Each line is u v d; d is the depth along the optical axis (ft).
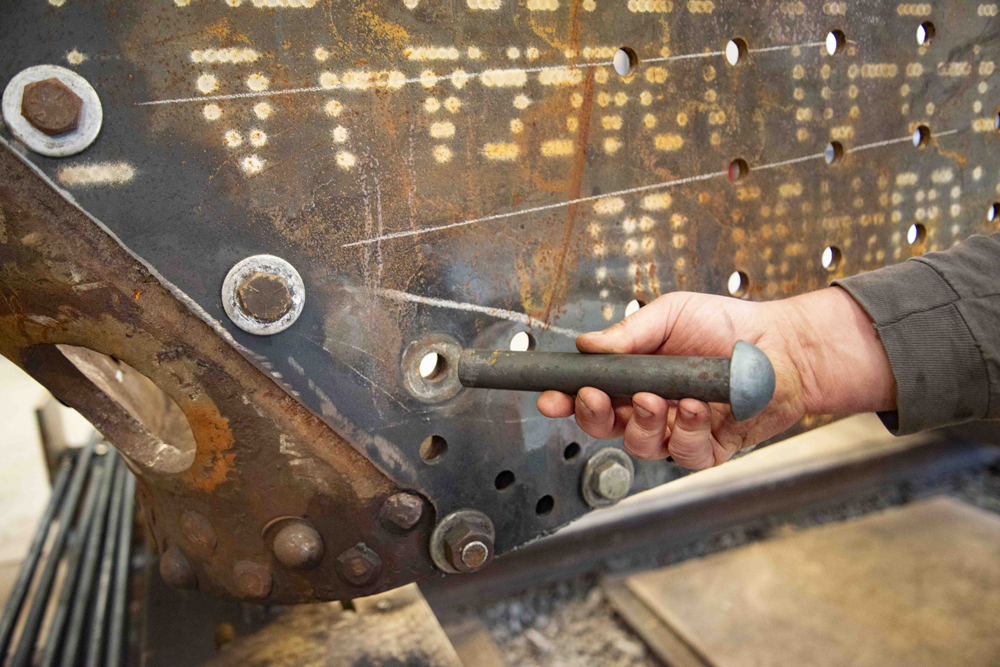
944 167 3.18
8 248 1.80
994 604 5.44
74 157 1.79
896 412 2.65
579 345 2.33
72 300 1.88
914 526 6.69
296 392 2.11
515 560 5.70
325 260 2.08
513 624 5.57
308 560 2.23
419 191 2.17
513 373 2.15
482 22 2.17
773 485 6.82
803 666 4.79
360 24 2.02
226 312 1.98
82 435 8.71
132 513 5.12
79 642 4.03
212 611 3.49
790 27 2.69
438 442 2.41
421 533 2.42
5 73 1.70
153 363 1.99
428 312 2.25
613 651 5.32
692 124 2.58
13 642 4.58
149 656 3.22
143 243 1.88
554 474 2.62
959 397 2.45
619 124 2.45
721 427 2.76
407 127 2.12
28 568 5.09
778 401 2.67
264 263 1.98
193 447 2.42
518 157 2.30
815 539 6.46
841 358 2.57
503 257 2.34
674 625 5.28
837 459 7.24
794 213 2.86
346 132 2.05
